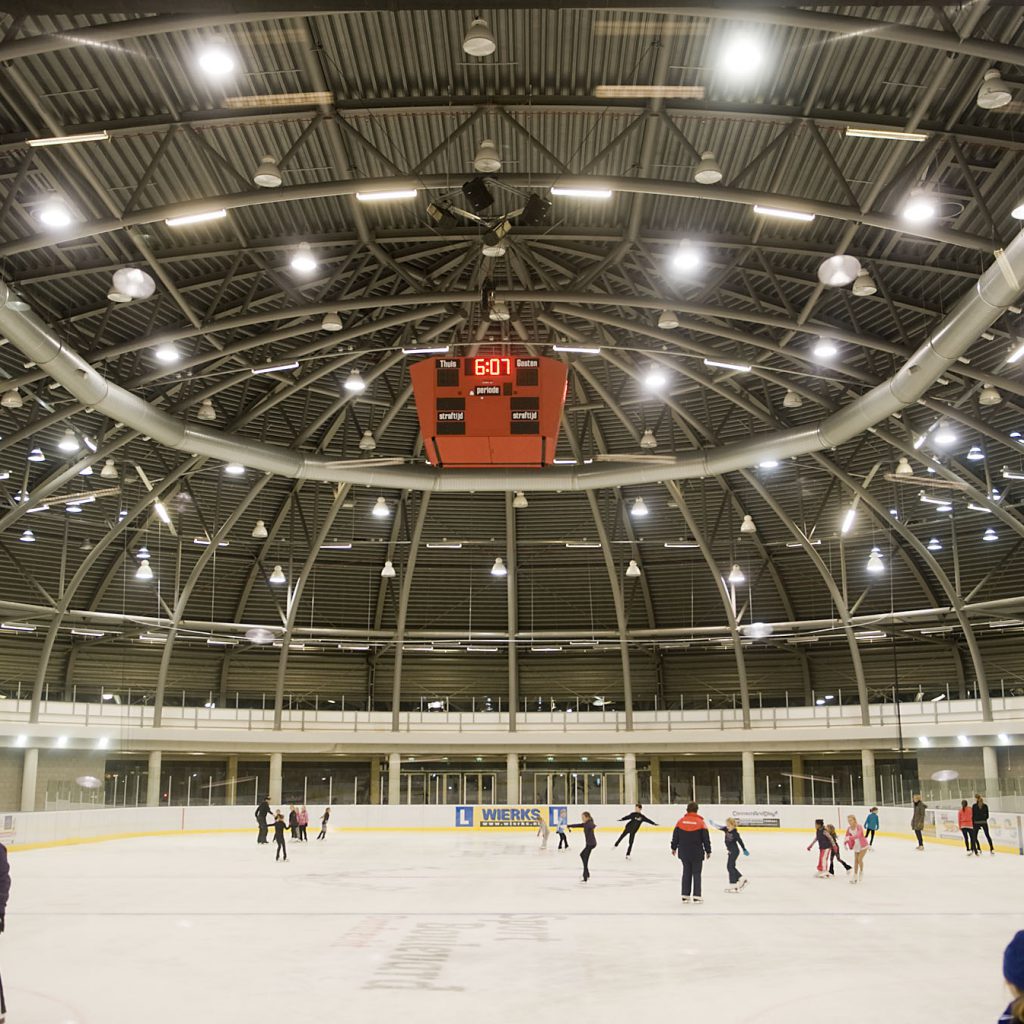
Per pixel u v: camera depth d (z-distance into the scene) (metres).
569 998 12.26
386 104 22.03
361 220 26.72
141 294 24.11
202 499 47.22
